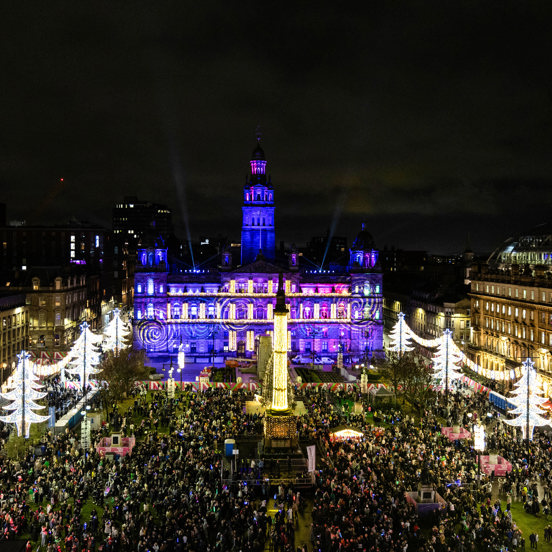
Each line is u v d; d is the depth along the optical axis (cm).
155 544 4762
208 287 15725
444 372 9331
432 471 6306
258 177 17100
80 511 5609
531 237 14062
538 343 10800
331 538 4856
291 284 15788
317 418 8625
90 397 9712
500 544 5025
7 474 6219
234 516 5350
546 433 7862
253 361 13875
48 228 19438
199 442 7431
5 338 11888
